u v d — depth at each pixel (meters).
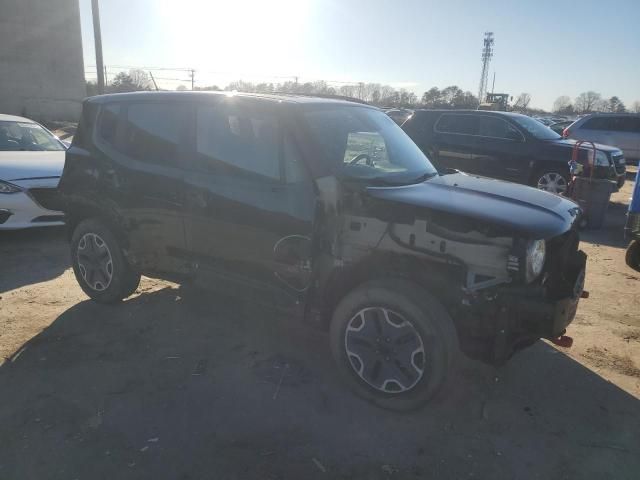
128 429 3.05
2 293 5.06
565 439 3.09
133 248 4.32
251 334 4.29
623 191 13.85
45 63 40.00
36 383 3.50
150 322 4.46
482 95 74.19
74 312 4.64
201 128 3.90
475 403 3.42
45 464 2.75
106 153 4.38
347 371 3.41
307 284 3.44
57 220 6.66
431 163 4.41
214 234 3.79
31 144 8.05
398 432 3.10
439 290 3.08
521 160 10.35
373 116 4.41
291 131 3.49
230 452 2.88
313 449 2.93
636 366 3.95
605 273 6.29
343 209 3.28
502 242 2.90
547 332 2.93
